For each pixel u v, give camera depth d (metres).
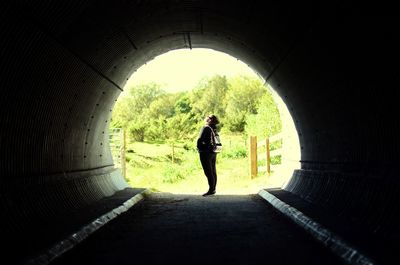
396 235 4.71
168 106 76.50
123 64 10.49
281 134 13.95
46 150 6.77
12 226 5.10
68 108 7.61
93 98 9.17
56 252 4.66
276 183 13.23
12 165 5.53
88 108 8.98
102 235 6.25
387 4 4.29
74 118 8.12
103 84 9.59
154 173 24.48
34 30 5.30
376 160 5.82
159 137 42.66
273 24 7.57
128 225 7.18
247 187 16.19
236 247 5.45
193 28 10.96
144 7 7.96
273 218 7.78
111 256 5.04
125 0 6.98
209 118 12.57
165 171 23.53
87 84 8.35
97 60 8.28
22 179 5.83
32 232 5.39
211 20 9.81
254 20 8.16
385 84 5.16
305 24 6.46
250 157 17.72
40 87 6.12
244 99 61.16
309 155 9.63
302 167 10.32
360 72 5.66
